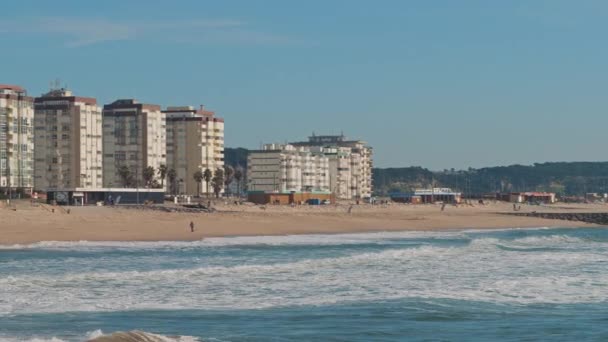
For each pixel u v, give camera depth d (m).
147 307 43.03
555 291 50.59
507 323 39.62
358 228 155.50
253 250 90.56
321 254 83.75
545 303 45.84
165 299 46.06
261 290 50.31
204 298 46.72
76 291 48.34
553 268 64.94
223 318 40.00
